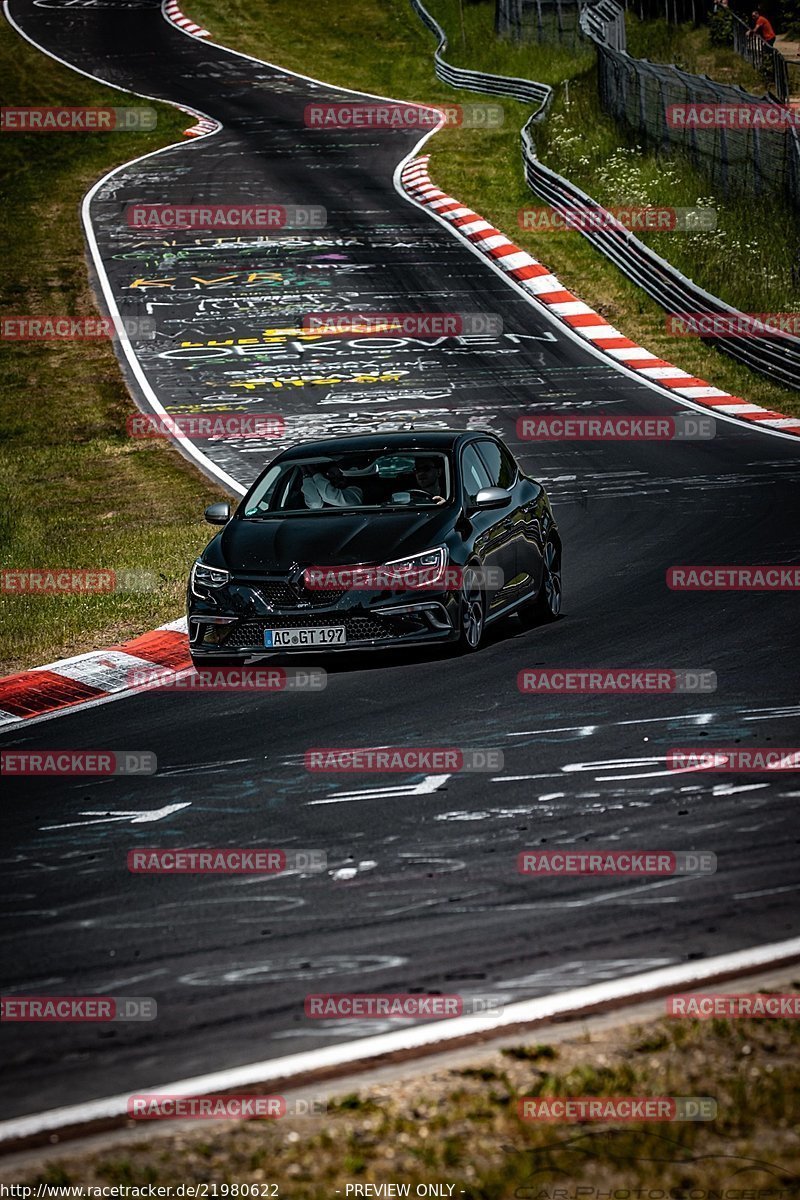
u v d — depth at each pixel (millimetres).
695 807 26703
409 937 21531
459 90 199875
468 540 41188
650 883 23109
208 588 40625
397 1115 16062
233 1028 18781
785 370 91500
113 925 22812
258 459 80750
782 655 38094
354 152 169000
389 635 39531
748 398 89688
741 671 36812
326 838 26406
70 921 23125
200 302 118750
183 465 80125
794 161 116438
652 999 18859
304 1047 18094
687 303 105250
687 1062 17000
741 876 23141
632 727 32500
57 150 176500
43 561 59000
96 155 173750
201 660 41562
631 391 91938
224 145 175375
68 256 134250
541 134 159125
